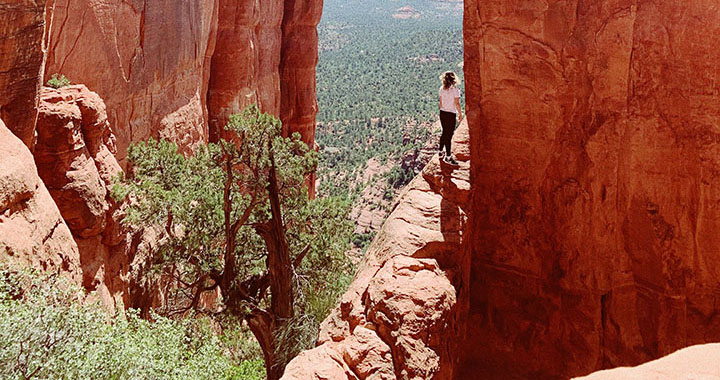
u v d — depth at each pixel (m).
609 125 7.92
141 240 16.02
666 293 7.57
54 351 7.71
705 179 7.19
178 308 16.39
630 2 7.57
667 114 7.42
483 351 8.89
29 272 8.74
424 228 8.06
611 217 8.01
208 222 15.71
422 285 7.21
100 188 13.35
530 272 8.81
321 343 7.62
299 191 16.77
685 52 7.18
